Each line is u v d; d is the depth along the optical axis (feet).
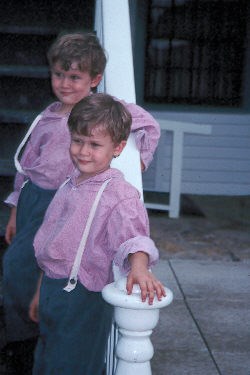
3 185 13.97
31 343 11.99
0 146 14.70
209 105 40.34
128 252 7.59
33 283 10.84
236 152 38.32
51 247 8.59
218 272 21.16
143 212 8.20
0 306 12.04
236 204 35.65
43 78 15.35
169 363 13.85
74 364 8.96
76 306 8.71
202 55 40.09
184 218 31.19
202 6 39.60
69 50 9.75
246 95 39.55
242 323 16.40
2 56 16.37
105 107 8.08
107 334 9.12
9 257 10.78
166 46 40.01
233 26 39.60
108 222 8.21
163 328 15.84
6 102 15.58
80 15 16.66
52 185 10.52
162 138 33.94
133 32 33.19
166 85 40.37
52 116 10.39
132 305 7.17
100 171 8.46
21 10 16.66
